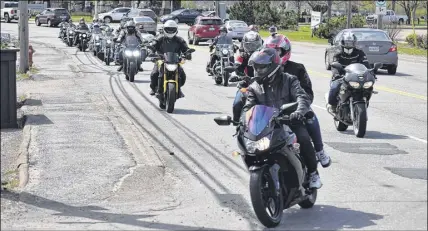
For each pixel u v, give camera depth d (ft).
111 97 97.14
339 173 53.26
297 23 366.22
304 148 40.04
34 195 45.11
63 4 525.75
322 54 201.98
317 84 120.67
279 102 40.04
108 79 121.90
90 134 64.95
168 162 56.29
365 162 57.41
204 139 67.21
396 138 69.31
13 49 68.18
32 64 141.59
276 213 39.06
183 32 321.73
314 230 38.68
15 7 388.37
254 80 40.11
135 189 47.11
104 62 159.33
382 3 212.43
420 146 65.00
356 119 69.41
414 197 45.91
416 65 171.42
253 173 37.78
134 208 43.01
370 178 51.62
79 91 101.91
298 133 40.06
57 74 127.65
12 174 51.11
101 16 404.16
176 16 392.88
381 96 105.29
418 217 41.16
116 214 41.73
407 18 452.76
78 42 209.26
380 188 48.49
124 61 120.06
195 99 98.43
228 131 71.82
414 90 113.80
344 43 71.56
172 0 492.54
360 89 68.18
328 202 44.73
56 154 56.13
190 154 59.72
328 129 74.49
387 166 55.98
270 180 38.47
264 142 36.96
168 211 42.52
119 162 53.78
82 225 39.47
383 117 83.87
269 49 39.96
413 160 58.39
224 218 41.09
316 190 43.29
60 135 64.18
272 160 38.34
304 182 40.78
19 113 78.64
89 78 122.62
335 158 59.00
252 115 37.96
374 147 64.28
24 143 60.29
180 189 47.60
